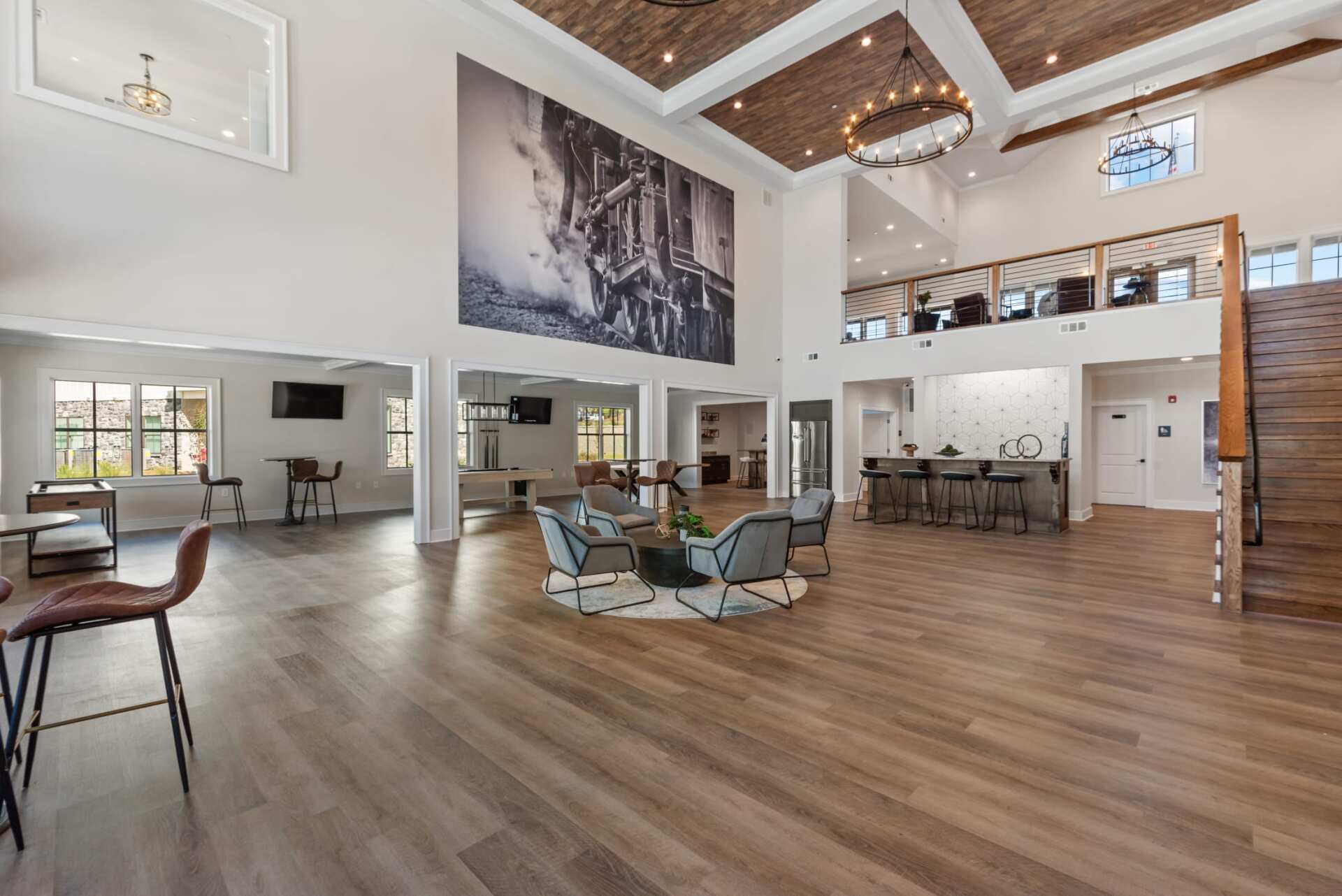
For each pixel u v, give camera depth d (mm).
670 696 2779
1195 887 1574
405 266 6387
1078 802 1953
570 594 4574
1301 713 2553
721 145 9898
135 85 6395
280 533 7523
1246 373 4820
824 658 3244
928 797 1981
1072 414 8312
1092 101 10508
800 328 11477
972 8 6637
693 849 1734
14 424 6961
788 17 6965
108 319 4656
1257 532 4027
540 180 7645
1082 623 3801
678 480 14539
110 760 2207
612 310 8609
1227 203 10219
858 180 10961
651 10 6891
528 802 1966
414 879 1616
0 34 4262
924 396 9781
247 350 5387
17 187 4320
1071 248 8359
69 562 5719
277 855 1711
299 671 3070
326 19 5785
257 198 5379
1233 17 6762
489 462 11477
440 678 2988
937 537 7148
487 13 6805
